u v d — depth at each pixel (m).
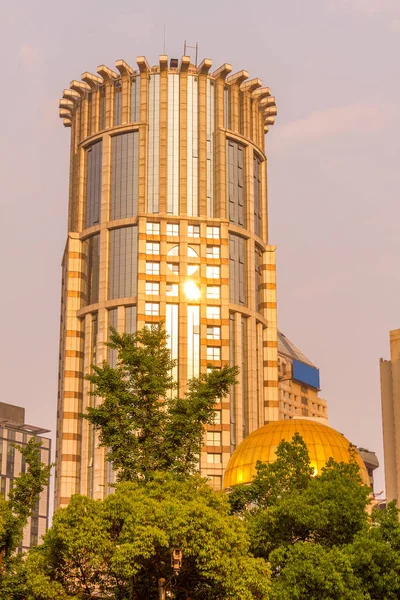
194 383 93.06
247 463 133.88
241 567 75.44
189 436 88.69
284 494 92.31
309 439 133.38
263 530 86.62
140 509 75.88
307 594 78.69
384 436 179.62
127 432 87.50
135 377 90.25
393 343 181.75
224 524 75.81
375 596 81.62
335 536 87.19
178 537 74.38
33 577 76.31
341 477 91.81
